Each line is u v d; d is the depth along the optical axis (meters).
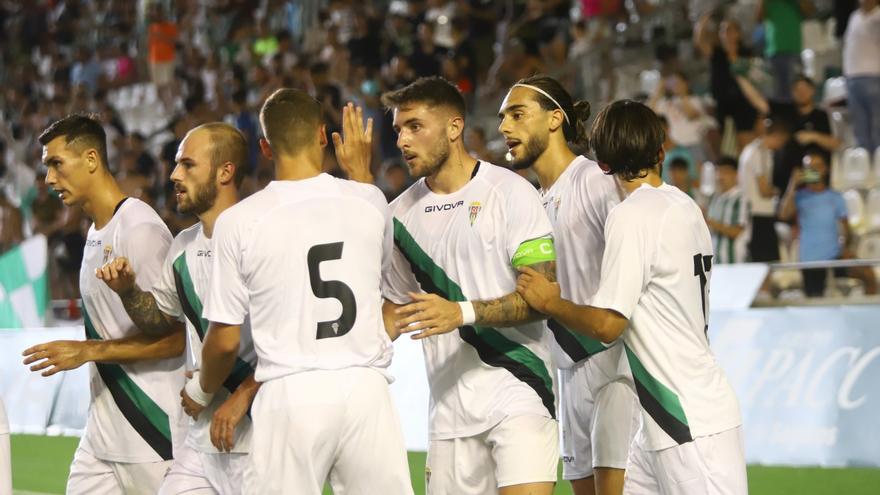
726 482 12.99
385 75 46.66
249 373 14.47
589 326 13.13
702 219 13.65
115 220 16.03
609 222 13.28
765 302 28.14
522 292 13.45
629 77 43.97
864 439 23.80
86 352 15.22
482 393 14.74
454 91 14.80
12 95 70.19
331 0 53.88
